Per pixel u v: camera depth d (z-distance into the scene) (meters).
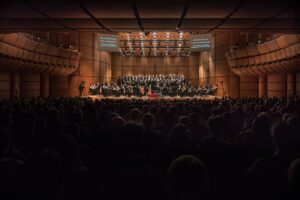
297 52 18.80
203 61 37.19
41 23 9.98
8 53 19.17
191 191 1.80
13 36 18.59
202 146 3.42
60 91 30.22
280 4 7.49
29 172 2.06
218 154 3.34
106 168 3.83
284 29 10.84
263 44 22.92
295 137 3.39
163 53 39.31
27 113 5.11
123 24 10.15
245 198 2.78
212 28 10.86
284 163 2.92
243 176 2.84
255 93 30.22
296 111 7.50
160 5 7.76
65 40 29.98
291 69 21.33
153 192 2.52
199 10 8.21
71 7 7.93
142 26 10.54
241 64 27.84
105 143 4.21
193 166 1.85
